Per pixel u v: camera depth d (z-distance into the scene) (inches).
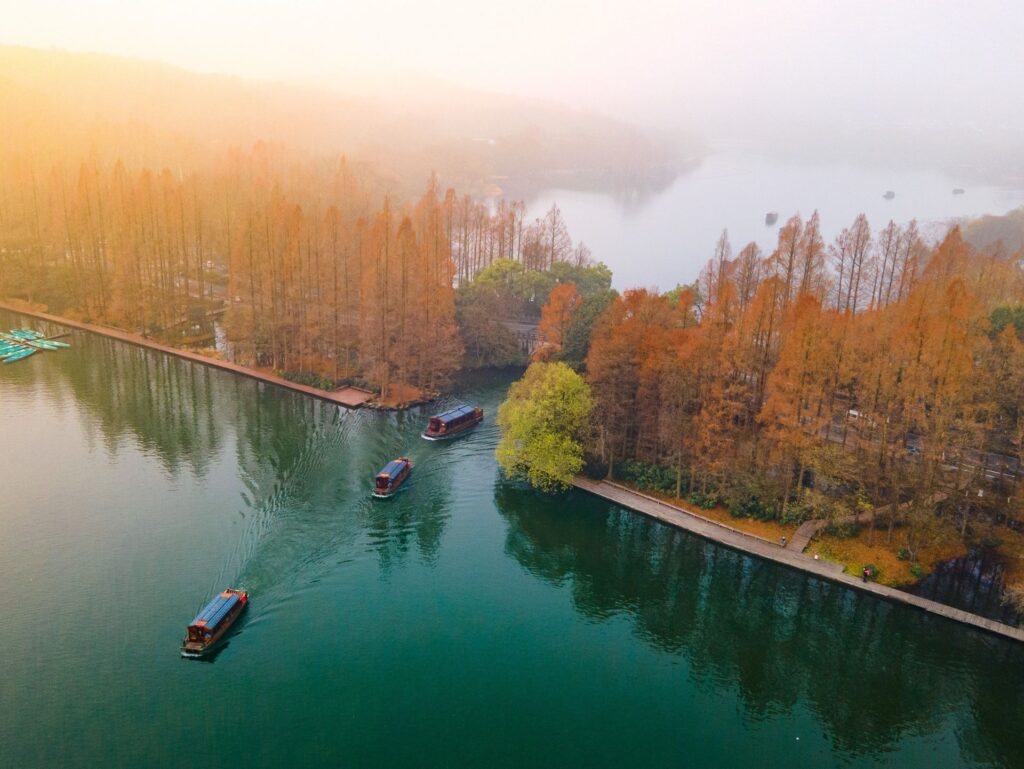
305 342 6289.4
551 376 4623.5
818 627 3720.5
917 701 3267.7
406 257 5743.1
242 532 4018.2
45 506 4185.5
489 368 6796.3
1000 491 3890.3
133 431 5206.7
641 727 2999.5
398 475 4539.9
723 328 4306.1
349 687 3063.5
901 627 3572.8
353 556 3912.4
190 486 4473.4
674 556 4158.5
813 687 3336.6
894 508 3900.1
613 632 3570.4
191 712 2891.2
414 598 3646.7
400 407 5738.2
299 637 3316.9
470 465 4916.3
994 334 4370.1
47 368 6294.3
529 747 2851.9
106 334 7042.3
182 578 3619.6
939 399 3649.1
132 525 4035.4
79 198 7367.1
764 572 3922.2
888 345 3914.9
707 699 3191.4
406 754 2775.6
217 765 2674.7
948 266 5211.6
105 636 3235.7
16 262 7839.6
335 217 6023.6
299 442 5113.2
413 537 4141.2
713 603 3853.3
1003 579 3740.2
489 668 3240.7
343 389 6048.2
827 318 4047.7
